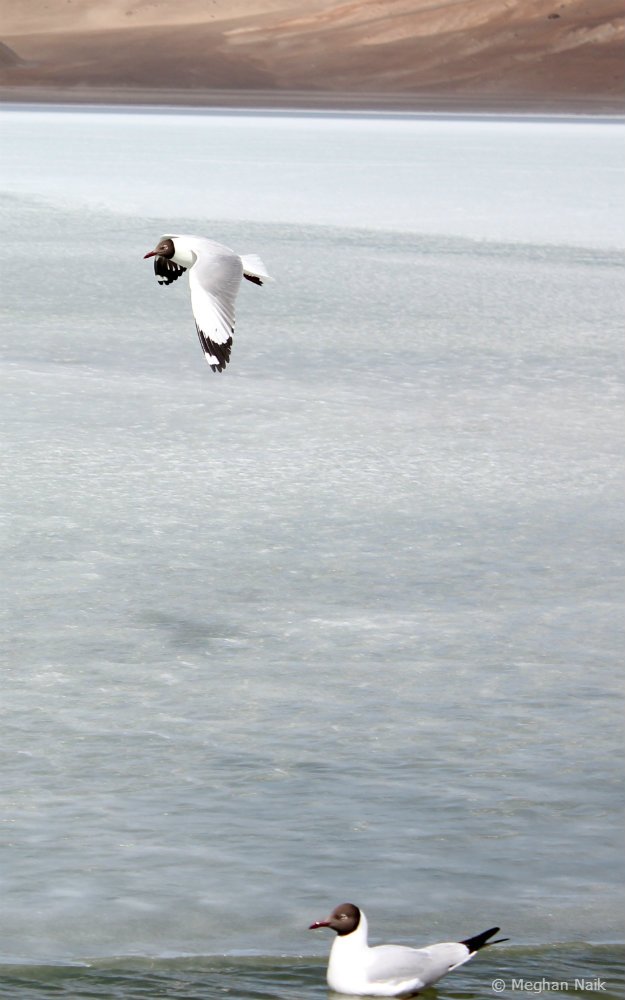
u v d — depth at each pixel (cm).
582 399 3131
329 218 6378
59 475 2462
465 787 1430
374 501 2380
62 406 2945
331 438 2766
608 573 2066
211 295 1055
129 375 3250
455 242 5594
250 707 1602
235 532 2202
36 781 1423
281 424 2859
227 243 5388
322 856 1298
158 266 1095
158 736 1526
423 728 1559
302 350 3553
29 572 2005
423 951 1076
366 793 1413
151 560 2069
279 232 5800
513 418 2958
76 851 1298
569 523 2292
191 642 1783
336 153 11044
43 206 6588
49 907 1213
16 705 1593
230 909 1216
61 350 3497
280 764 1470
